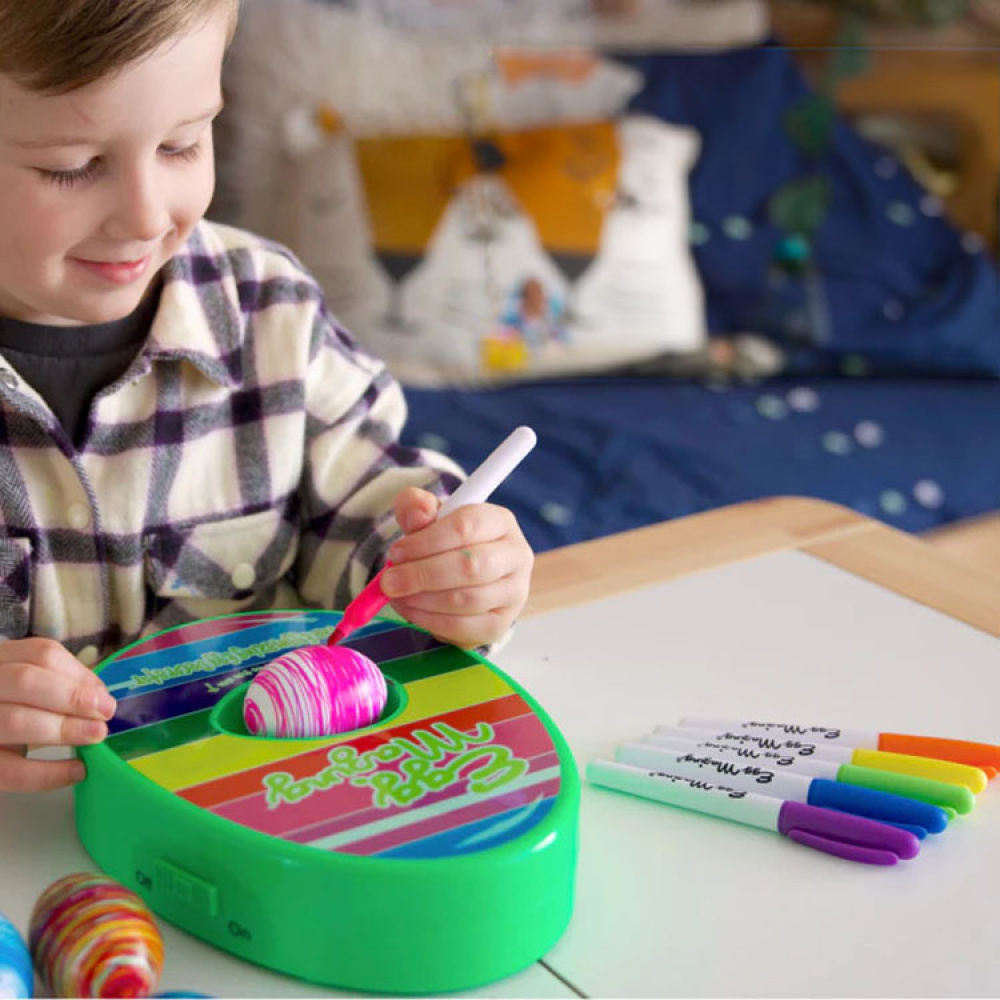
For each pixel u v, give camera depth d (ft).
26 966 1.49
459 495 2.23
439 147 6.42
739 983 1.60
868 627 2.50
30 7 1.75
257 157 6.53
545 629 2.47
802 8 5.86
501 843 1.59
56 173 1.92
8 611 2.46
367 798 1.68
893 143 6.82
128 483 2.52
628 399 6.24
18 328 2.43
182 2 1.82
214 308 2.63
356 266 6.25
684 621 2.51
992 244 6.86
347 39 6.50
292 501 2.75
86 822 1.81
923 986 1.60
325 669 1.91
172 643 2.14
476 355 6.29
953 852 1.86
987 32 5.79
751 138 6.89
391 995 1.58
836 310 6.72
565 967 1.62
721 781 1.96
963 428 6.07
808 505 3.05
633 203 6.52
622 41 6.18
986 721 2.19
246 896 1.59
